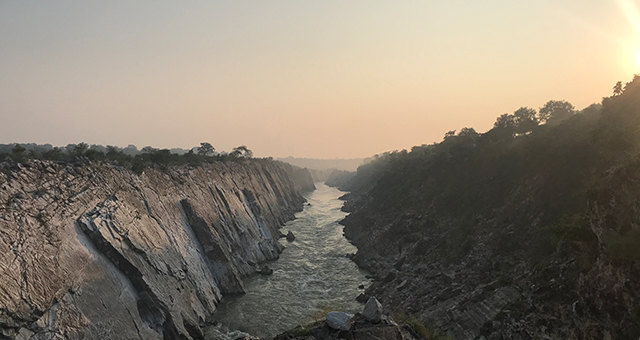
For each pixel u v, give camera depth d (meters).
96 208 36.56
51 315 26.27
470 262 44.62
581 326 22.64
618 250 20.42
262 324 42.59
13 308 23.78
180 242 48.19
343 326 16.67
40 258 27.39
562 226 26.86
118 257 34.84
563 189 42.84
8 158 33.44
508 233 43.94
